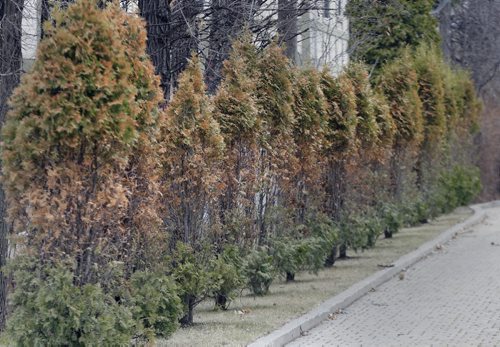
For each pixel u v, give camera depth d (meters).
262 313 14.73
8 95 12.36
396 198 27.56
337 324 14.52
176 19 17.27
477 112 40.50
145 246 12.02
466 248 25.31
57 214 9.99
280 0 18.78
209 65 17.02
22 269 10.06
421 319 14.88
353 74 22.50
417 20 32.16
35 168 10.09
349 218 21.62
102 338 9.99
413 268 21.41
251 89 15.80
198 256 13.65
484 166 45.00
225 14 17.53
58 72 9.88
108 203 10.41
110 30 10.23
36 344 9.78
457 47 48.69
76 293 9.95
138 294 11.45
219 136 13.71
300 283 18.16
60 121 9.86
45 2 13.12
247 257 15.68
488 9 48.56
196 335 12.89
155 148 11.71
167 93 16.78
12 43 12.52
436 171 32.44
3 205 12.08
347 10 24.64
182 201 13.59
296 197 18.28
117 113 10.16
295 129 18.16
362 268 20.44
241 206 15.63
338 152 20.78
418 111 27.69
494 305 16.12
